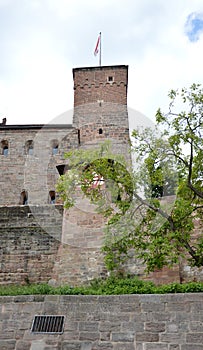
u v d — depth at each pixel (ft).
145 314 29.40
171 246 37.17
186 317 28.81
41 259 48.44
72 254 47.19
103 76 97.45
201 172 43.93
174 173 31.78
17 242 49.75
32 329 29.68
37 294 32.60
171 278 43.55
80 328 29.37
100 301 30.53
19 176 84.48
